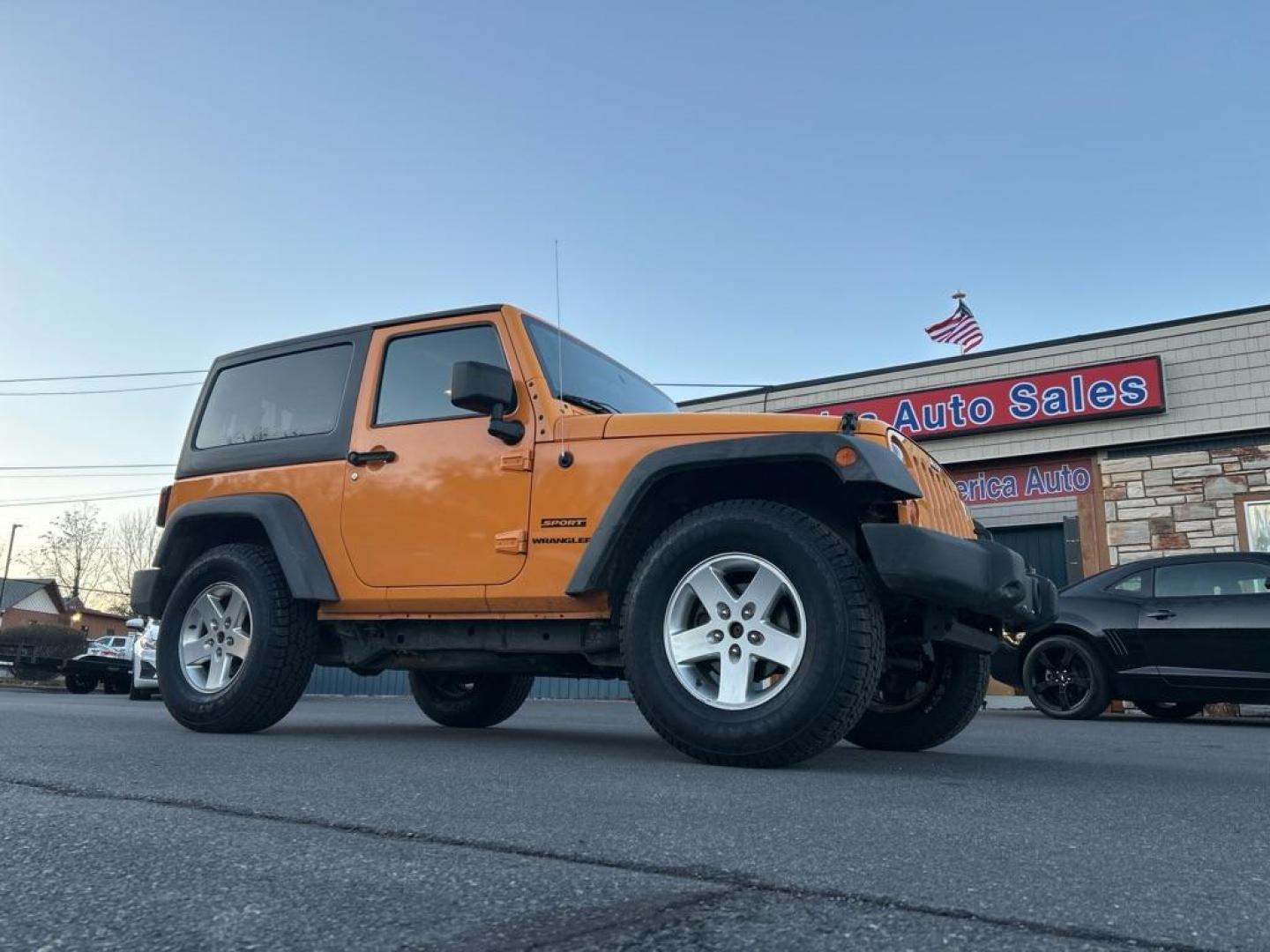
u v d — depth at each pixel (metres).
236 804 2.06
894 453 3.07
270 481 4.11
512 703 5.03
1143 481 10.92
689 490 3.31
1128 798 2.44
